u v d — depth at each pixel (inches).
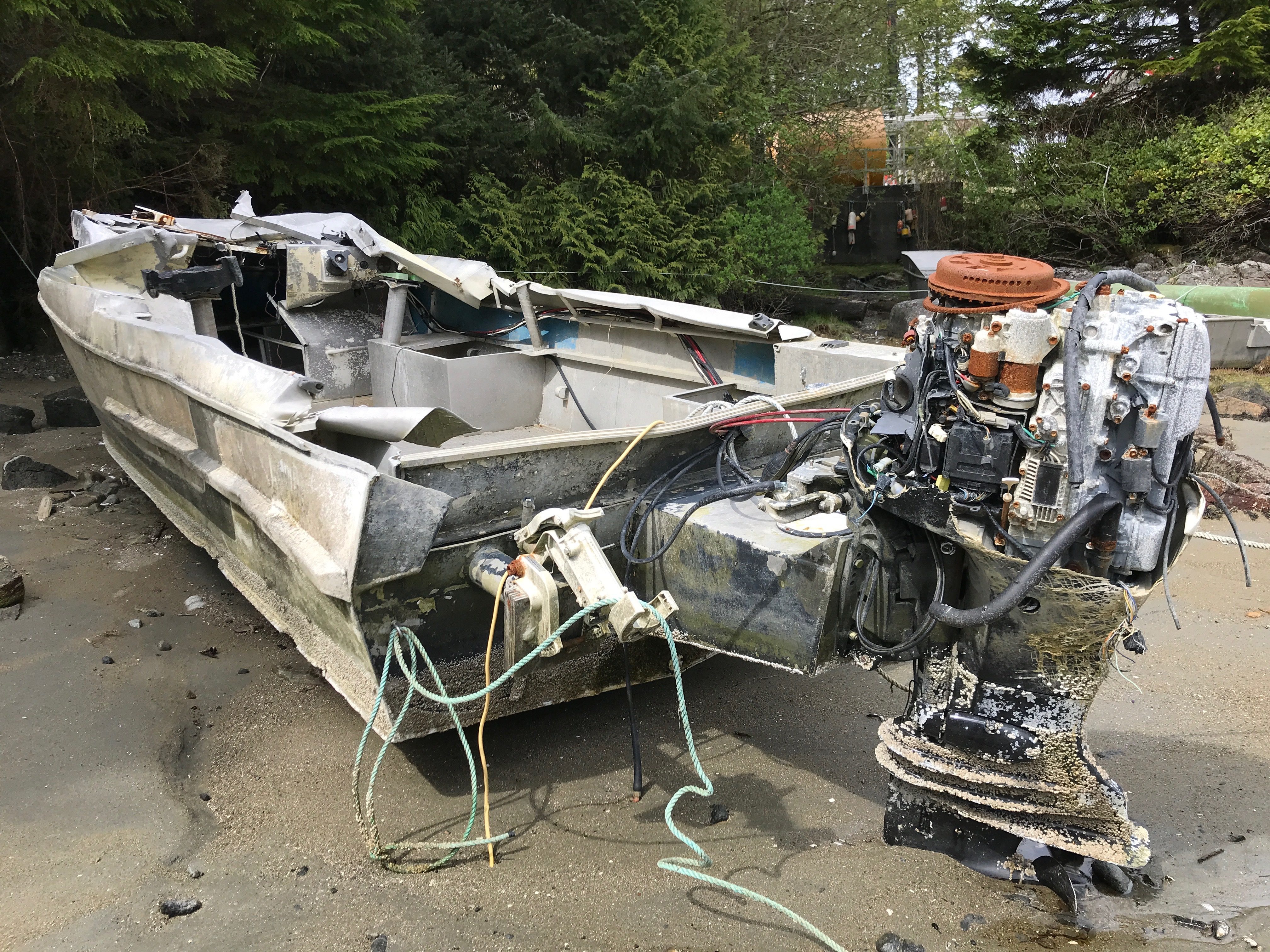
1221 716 140.5
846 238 714.2
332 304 236.4
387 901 98.3
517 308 234.2
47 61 320.8
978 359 87.8
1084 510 84.0
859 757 130.6
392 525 99.9
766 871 103.7
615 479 121.0
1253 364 374.3
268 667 149.4
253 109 433.7
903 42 814.5
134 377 174.2
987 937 92.9
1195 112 593.9
